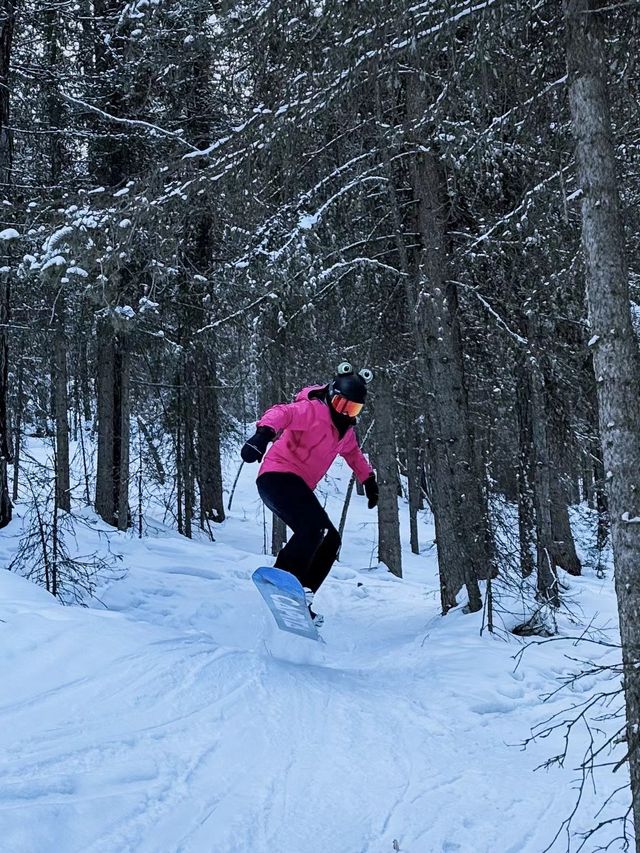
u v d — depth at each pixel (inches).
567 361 331.3
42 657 156.7
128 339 519.8
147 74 342.3
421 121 222.8
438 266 291.3
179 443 631.2
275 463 217.3
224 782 119.8
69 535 390.6
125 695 144.5
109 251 215.6
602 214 118.9
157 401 629.6
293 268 291.4
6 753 116.6
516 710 179.8
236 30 199.6
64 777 110.0
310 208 308.2
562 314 306.2
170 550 442.0
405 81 271.6
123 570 343.0
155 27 259.0
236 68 232.4
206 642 185.5
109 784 111.8
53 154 482.0
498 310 315.9
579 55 123.2
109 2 446.0
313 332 377.1
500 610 265.6
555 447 381.7
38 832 95.6
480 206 296.4
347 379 215.3
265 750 133.6
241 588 333.4
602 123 120.9
